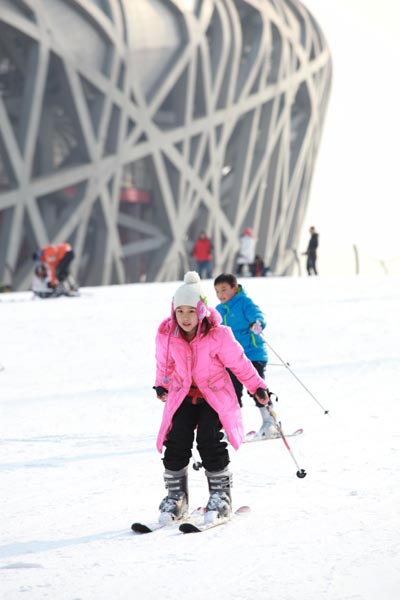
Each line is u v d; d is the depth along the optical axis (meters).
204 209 158.38
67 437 16.25
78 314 44.94
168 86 140.50
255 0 161.00
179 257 151.12
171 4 141.88
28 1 117.12
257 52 161.12
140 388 22.41
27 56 127.25
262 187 171.88
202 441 10.07
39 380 24.86
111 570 8.09
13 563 8.52
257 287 61.50
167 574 7.84
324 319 38.00
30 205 122.31
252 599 6.98
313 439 14.70
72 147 154.25
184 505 10.23
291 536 8.91
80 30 126.69
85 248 145.00
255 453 13.94
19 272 123.50
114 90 131.38
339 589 7.08
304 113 189.50
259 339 16.36
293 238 195.75
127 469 13.18
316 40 190.75
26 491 11.98
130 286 72.62
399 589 6.97
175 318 10.00
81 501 11.25
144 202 152.38
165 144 143.25
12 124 134.88
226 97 155.25
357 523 9.22
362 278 73.06
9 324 41.34
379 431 14.99
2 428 17.62
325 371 23.34
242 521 9.74
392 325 34.81
